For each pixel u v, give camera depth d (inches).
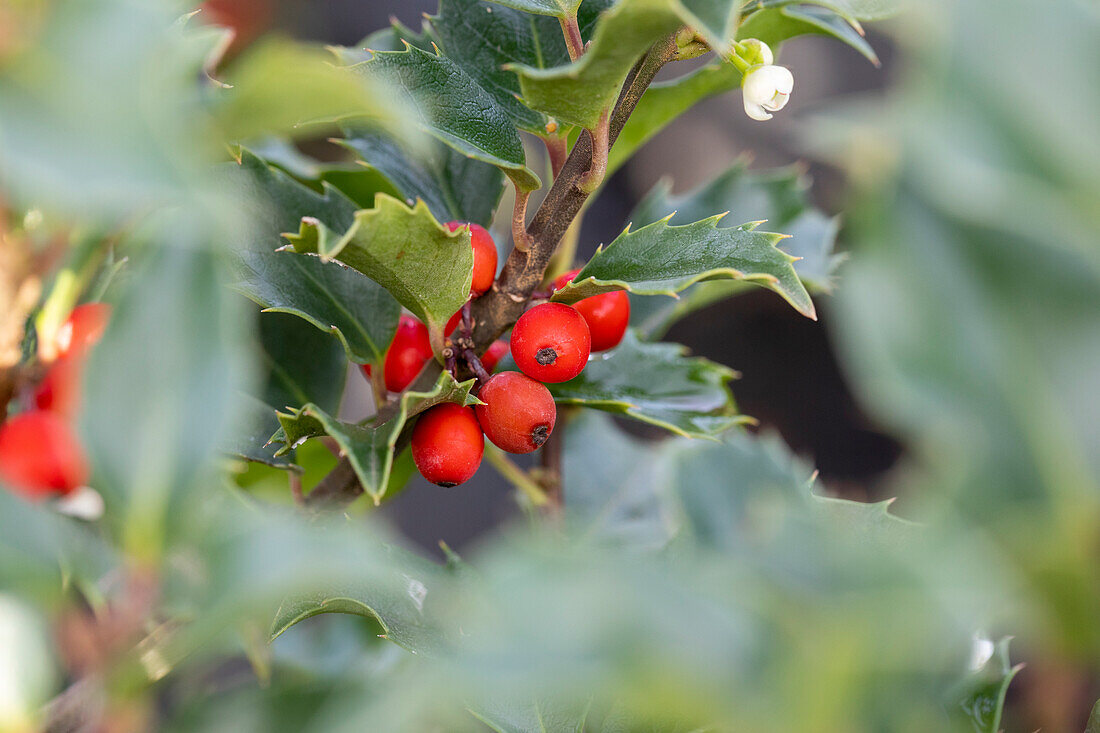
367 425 11.3
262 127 9.1
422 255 10.5
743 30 12.1
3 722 9.0
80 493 9.7
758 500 9.6
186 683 9.9
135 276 9.0
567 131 11.4
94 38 8.3
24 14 8.3
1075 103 8.0
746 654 8.1
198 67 9.8
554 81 10.2
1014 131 8.1
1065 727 8.7
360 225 10.2
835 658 7.8
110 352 9.0
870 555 8.2
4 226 9.5
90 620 9.2
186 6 9.9
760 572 8.4
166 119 8.2
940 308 8.2
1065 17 8.1
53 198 7.9
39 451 9.6
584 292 10.9
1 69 8.1
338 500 11.5
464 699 9.9
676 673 8.0
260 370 12.1
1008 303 8.2
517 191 11.0
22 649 9.0
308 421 10.7
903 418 8.2
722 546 9.2
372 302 11.6
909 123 8.1
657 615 8.2
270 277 11.5
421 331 11.7
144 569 9.0
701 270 10.7
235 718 9.1
